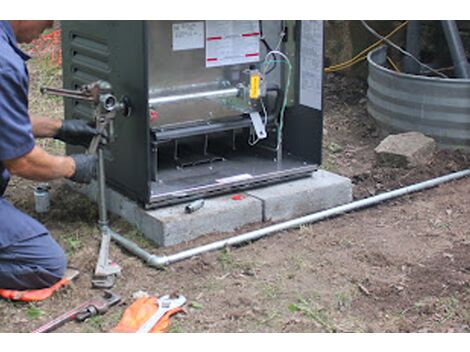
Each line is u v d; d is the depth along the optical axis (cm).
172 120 311
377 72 401
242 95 320
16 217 255
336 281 270
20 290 259
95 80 308
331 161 377
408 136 376
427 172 361
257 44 322
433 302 257
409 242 298
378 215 322
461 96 367
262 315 250
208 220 296
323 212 316
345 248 293
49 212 321
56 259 259
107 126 283
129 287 265
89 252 285
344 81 487
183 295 260
